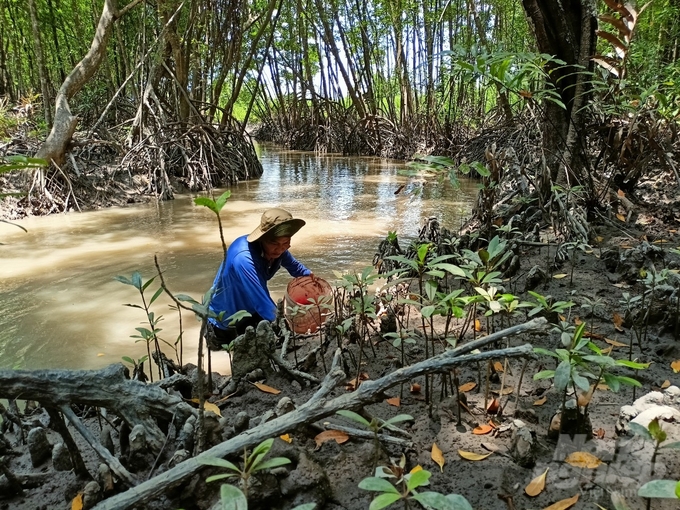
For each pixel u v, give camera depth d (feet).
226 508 3.01
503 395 6.49
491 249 7.09
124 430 5.63
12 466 5.63
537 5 14.29
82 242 19.22
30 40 49.62
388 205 25.58
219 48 49.14
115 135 36.52
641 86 17.33
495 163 15.66
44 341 10.50
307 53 65.92
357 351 8.36
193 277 14.44
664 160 16.05
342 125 63.10
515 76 10.82
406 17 51.31
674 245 12.79
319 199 28.17
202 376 4.79
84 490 4.63
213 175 36.35
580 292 10.21
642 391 6.46
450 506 3.07
